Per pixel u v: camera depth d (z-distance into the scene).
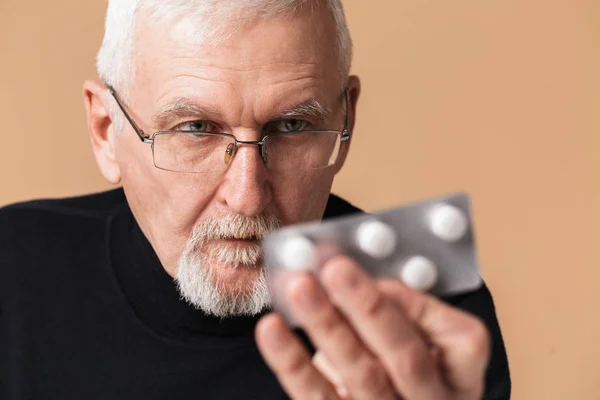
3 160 1.98
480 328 0.62
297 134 0.98
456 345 0.62
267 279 1.00
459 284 0.66
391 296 0.62
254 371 1.14
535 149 2.01
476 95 1.98
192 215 0.99
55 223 1.32
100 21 1.91
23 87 1.96
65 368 1.19
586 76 1.98
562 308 2.09
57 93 1.96
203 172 0.96
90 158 1.98
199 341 1.15
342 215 1.31
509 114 1.99
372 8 1.93
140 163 1.01
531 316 2.10
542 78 1.97
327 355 0.63
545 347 2.11
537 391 2.13
